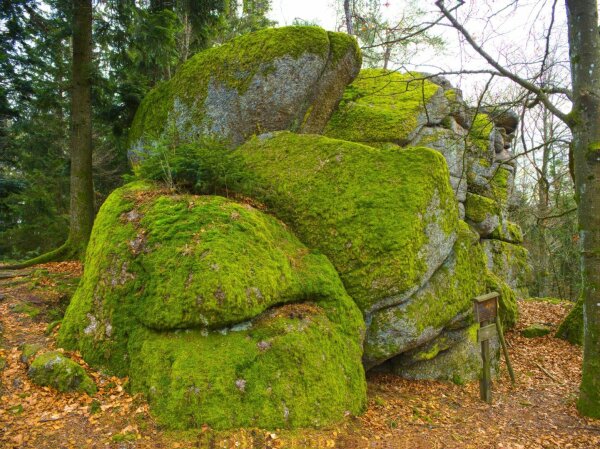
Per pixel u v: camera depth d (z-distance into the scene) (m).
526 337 10.66
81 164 10.99
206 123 9.52
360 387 5.52
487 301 6.62
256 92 9.21
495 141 16.23
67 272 9.56
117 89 11.60
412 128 11.23
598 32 5.90
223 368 4.66
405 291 6.22
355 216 6.68
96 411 4.55
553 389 7.34
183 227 5.68
